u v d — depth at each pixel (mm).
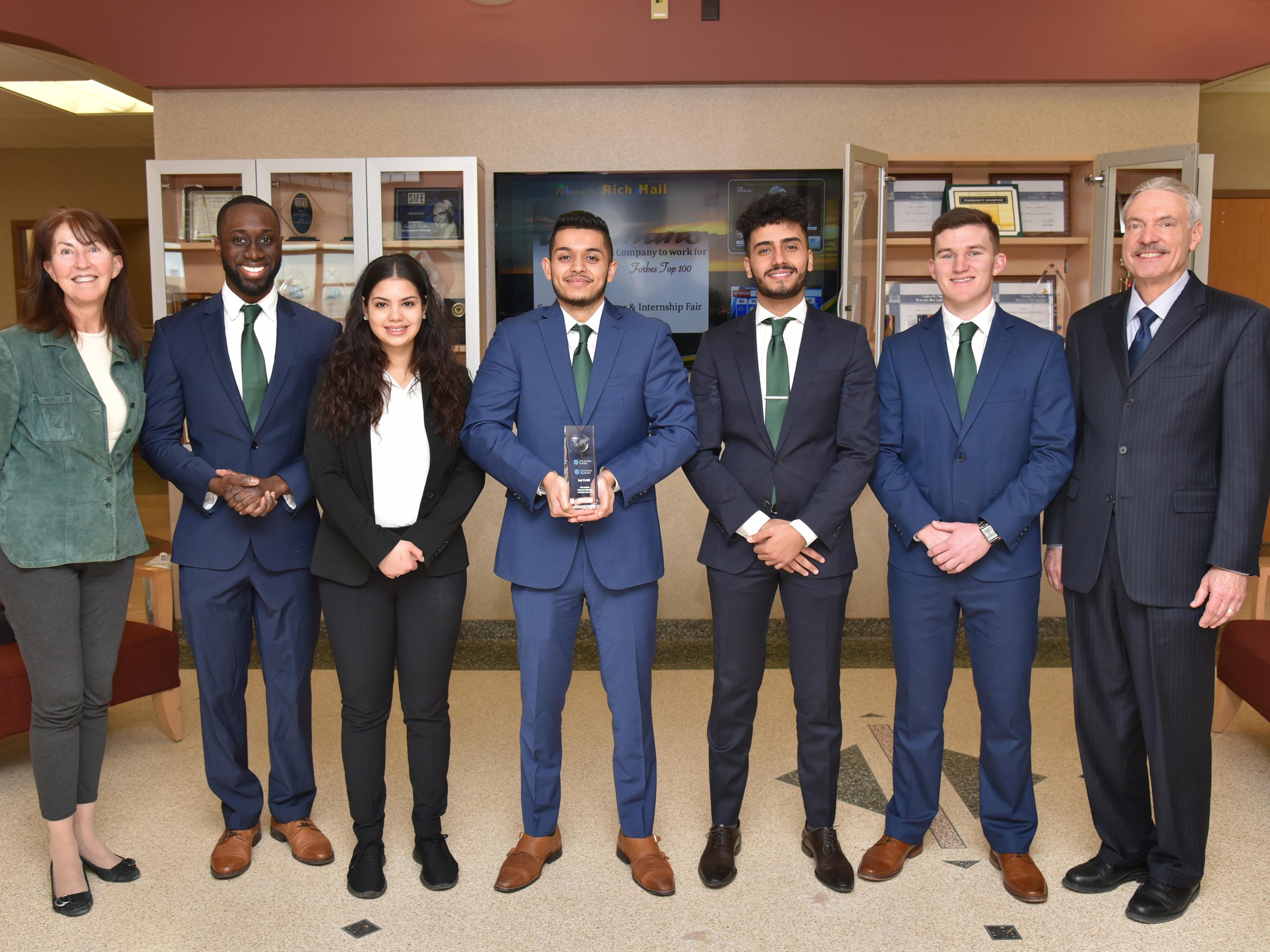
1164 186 2158
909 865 2449
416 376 2314
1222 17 4246
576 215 2293
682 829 2660
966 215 2299
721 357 2412
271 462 2383
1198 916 2213
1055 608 4672
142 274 9094
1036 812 2566
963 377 2346
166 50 4215
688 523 4586
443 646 2322
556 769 2428
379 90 4363
